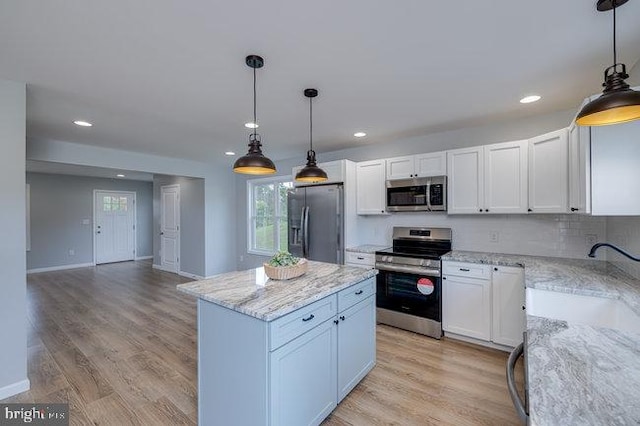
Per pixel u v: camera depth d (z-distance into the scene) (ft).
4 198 7.05
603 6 4.67
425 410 6.54
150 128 11.12
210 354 5.76
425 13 4.87
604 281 6.43
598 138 6.12
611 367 2.74
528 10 4.81
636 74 6.37
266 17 4.95
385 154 13.28
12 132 7.16
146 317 12.32
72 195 23.65
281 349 4.97
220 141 13.08
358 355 7.33
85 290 16.56
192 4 4.62
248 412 5.07
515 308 8.71
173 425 6.13
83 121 10.26
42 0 4.49
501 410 6.51
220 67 6.63
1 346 6.95
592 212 6.16
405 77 7.14
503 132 10.44
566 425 1.96
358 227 13.56
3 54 6.05
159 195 22.79
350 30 5.32
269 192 18.81
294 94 8.07
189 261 20.10
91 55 6.11
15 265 7.18
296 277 7.14
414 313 10.55
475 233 11.09
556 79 7.25
